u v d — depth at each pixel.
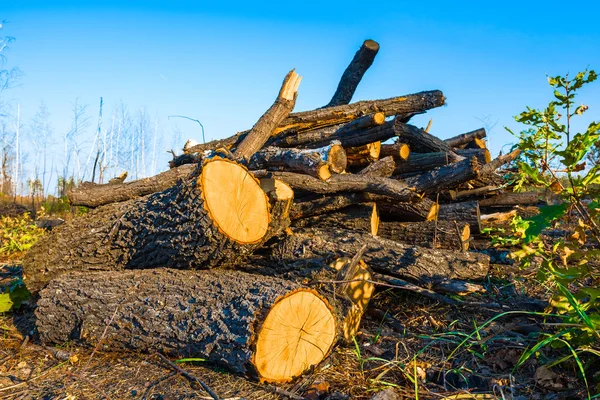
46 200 15.07
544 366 2.95
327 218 5.03
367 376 3.11
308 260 4.06
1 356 3.54
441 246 5.00
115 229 4.27
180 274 3.73
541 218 2.57
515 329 3.55
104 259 4.34
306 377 3.11
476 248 5.61
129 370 3.19
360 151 5.43
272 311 3.00
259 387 2.93
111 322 3.44
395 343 3.62
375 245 4.31
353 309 3.65
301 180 4.61
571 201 2.75
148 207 4.12
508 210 6.43
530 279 4.68
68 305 3.63
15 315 4.44
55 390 2.94
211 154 4.19
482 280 4.64
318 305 3.22
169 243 3.90
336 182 4.69
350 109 5.52
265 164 4.55
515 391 2.81
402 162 5.62
